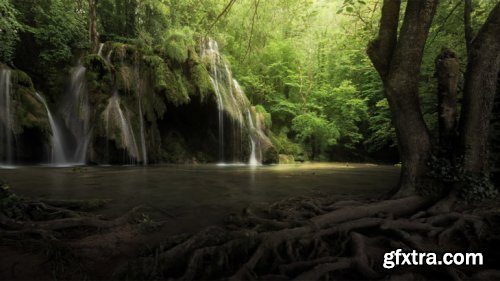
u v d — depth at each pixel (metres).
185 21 19.42
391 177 11.59
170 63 17.77
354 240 3.51
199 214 5.17
